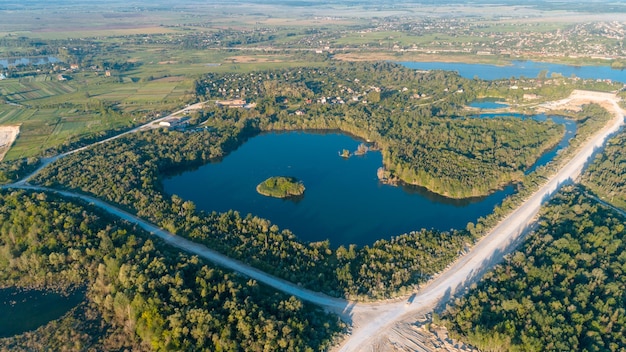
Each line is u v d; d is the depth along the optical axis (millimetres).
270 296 171500
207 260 197625
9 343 159125
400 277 183125
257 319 155500
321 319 162250
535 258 194125
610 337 149875
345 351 151125
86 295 181750
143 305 161250
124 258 188000
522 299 162125
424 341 154750
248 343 148625
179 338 151250
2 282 190375
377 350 151750
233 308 159000
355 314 167375
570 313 158000
